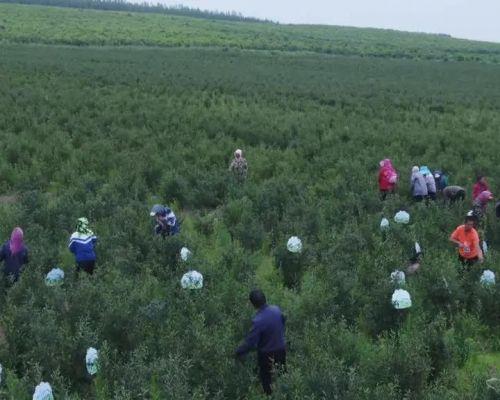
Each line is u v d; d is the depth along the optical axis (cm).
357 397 638
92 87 3603
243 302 898
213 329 811
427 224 1293
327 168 1902
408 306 854
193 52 8106
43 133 2183
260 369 705
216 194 1600
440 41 15262
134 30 11256
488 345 880
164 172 1739
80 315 822
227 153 2044
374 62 8119
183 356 732
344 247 1136
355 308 925
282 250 1088
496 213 1332
